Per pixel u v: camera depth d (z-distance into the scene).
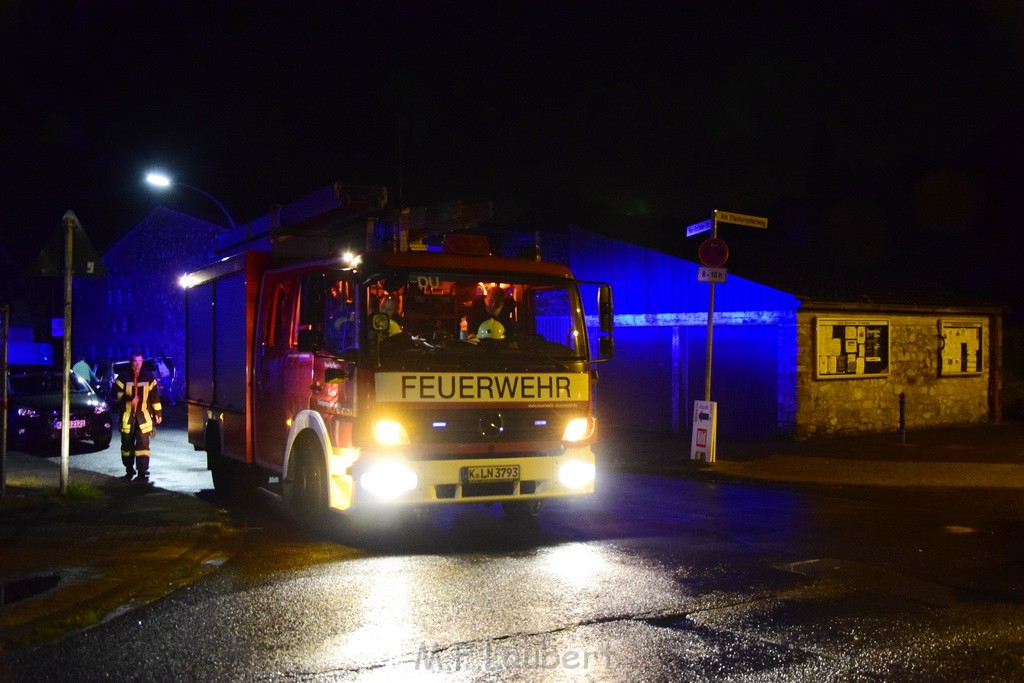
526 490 9.01
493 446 8.83
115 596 7.05
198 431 13.18
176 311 39.34
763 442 18.66
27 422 18.20
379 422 8.48
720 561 8.15
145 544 8.66
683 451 17.75
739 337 19.86
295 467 10.03
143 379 14.12
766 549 8.71
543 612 6.51
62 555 8.22
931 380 21.09
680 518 10.55
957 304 21.48
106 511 10.40
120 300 44.06
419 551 8.62
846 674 5.25
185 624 6.32
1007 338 25.72
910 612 6.50
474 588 7.18
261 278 11.04
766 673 5.27
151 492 11.95
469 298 9.10
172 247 39.75
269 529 9.94
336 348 9.03
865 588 7.18
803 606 6.66
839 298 19.02
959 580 7.46
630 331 22.41
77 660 5.60
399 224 9.65
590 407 9.34
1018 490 13.02
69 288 11.18
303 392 9.73
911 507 11.59
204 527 9.47
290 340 10.12
